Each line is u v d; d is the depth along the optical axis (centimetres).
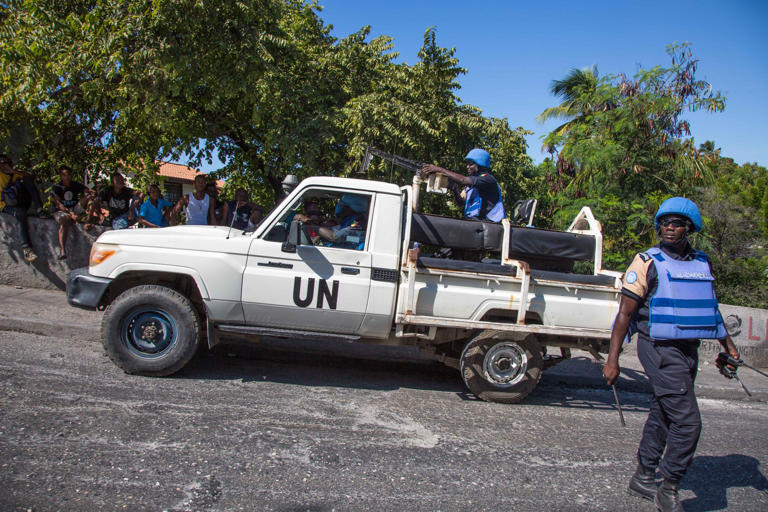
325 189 499
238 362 564
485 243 511
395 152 934
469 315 501
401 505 301
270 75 892
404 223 512
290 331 494
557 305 508
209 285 475
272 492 300
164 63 816
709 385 668
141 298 469
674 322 315
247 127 1129
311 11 1143
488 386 513
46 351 523
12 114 863
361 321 493
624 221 921
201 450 343
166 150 1137
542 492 336
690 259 330
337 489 311
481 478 346
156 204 775
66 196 782
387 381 560
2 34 775
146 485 294
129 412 392
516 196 1075
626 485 359
